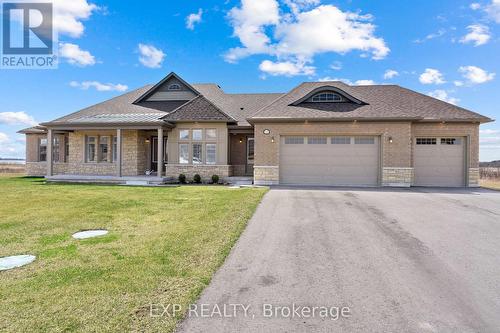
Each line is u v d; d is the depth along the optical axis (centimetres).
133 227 671
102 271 423
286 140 1462
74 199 1046
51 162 1703
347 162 1422
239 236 605
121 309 324
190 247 530
